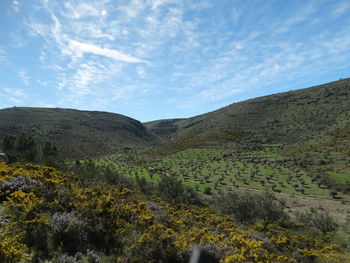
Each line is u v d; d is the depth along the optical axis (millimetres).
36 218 4312
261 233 10594
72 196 6422
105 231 5090
